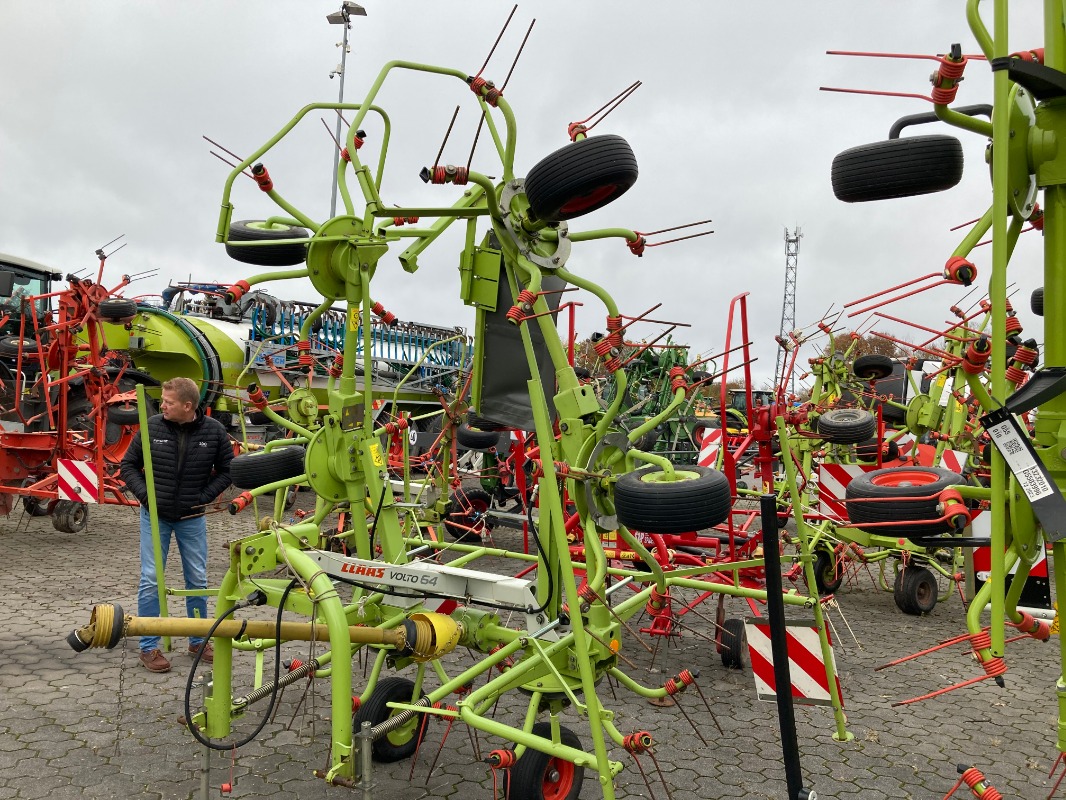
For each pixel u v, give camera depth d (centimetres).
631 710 499
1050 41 265
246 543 331
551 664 338
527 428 410
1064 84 254
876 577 941
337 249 437
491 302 412
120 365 1127
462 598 377
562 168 326
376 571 367
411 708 318
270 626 315
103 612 292
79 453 949
